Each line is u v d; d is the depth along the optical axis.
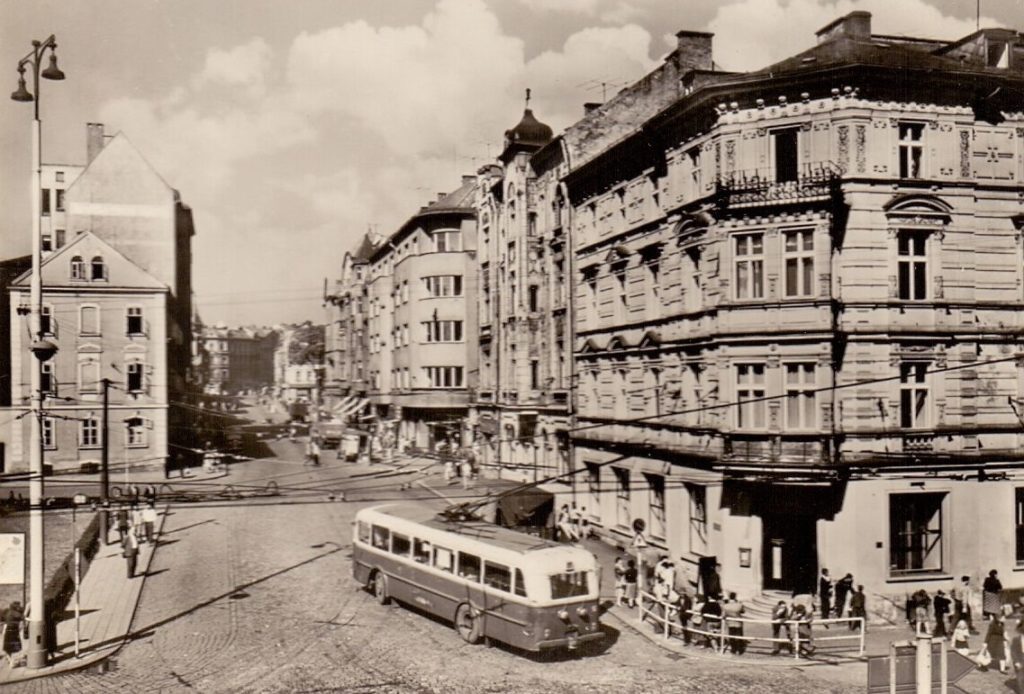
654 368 32.91
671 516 30.72
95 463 48.28
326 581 29.61
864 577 25.64
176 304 54.38
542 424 45.84
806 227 26.05
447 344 60.34
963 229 26.62
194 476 49.00
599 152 38.94
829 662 21.45
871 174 26.02
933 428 26.28
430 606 24.77
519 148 47.62
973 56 29.16
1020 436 27.03
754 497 27.00
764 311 26.45
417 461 57.62
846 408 25.98
